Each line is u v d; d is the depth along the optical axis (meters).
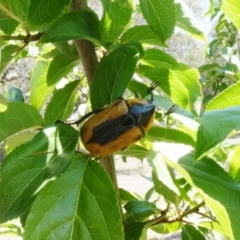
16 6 0.10
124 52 0.10
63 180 0.09
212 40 0.37
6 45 0.11
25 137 0.12
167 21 0.10
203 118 0.09
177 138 0.11
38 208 0.08
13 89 0.15
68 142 0.09
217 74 0.32
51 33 0.10
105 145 0.09
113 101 0.10
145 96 0.12
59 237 0.08
